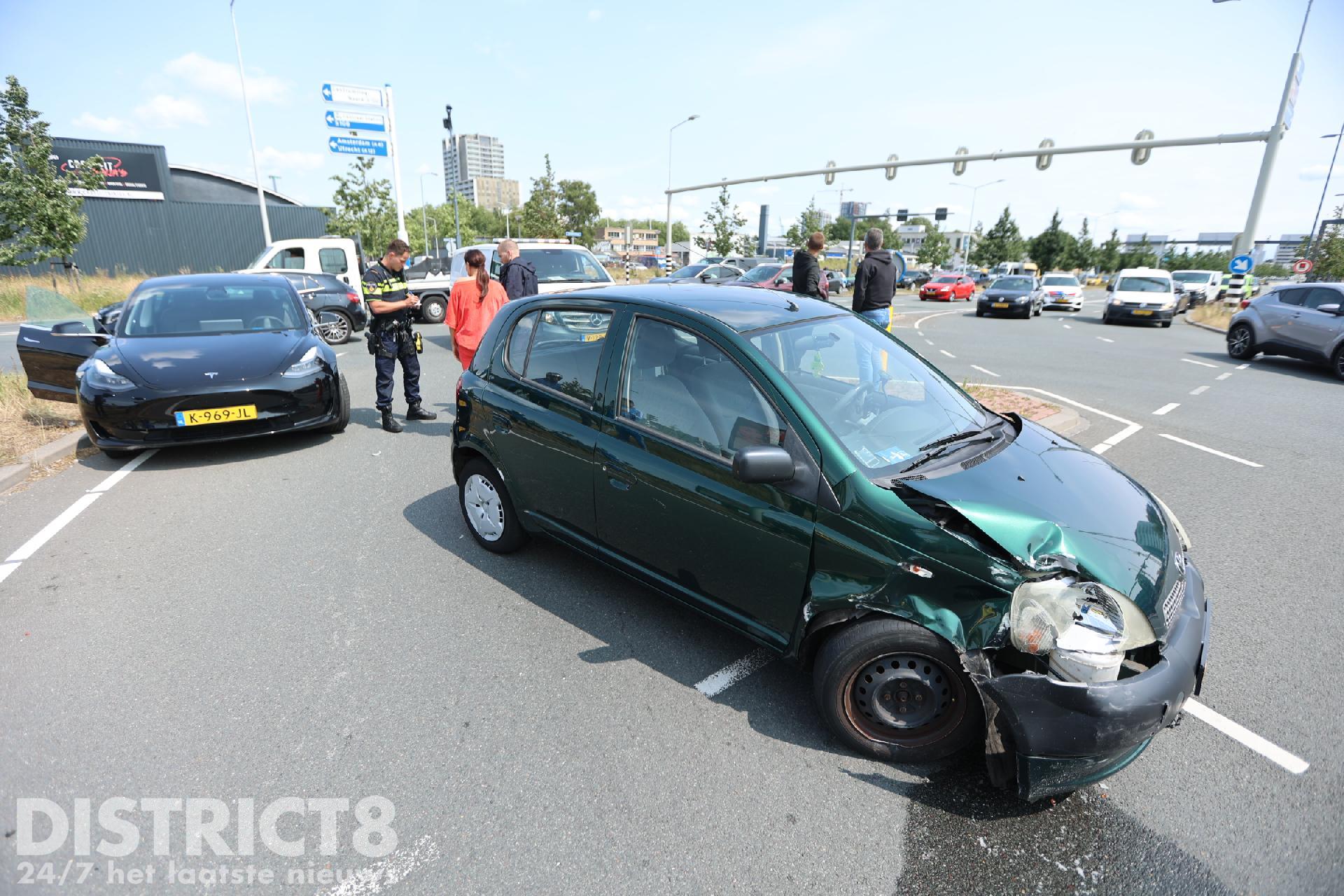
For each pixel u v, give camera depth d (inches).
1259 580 163.0
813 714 115.3
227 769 102.2
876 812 95.5
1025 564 90.7
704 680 123.9
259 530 185.6
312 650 131.4
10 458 234.4
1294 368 506.6
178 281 284.7
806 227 2421.3
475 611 145.6
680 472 119.6
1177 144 881.5
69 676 123.0
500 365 160.1
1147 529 103.4
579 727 111.7
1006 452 117.8
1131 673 90.5
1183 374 464.4
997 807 96.3
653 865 87.0
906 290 2042.3
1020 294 951.0
